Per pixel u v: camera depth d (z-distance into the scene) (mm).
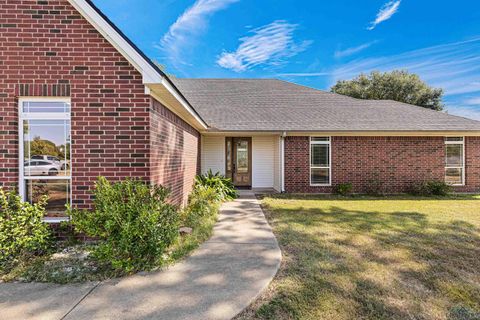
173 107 6465
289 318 2748
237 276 3666
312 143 12008
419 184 11938
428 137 12031
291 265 4059
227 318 2746
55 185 5020
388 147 12000
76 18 4910
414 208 8633
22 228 4133
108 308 2912
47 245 4422
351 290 3311
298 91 16047
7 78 4848
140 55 4648
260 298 3127
